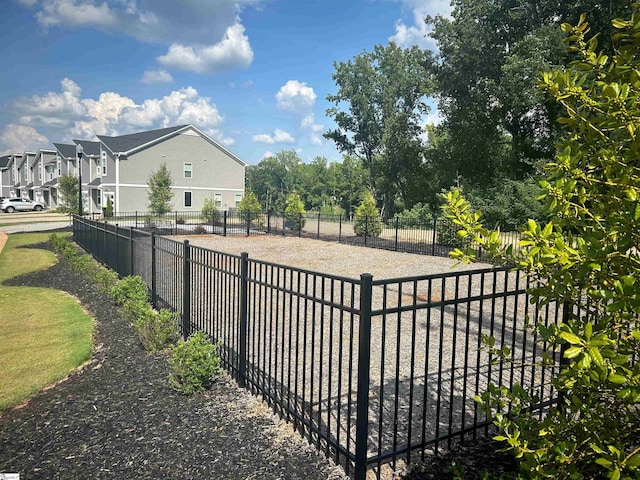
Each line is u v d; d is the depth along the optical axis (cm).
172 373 445
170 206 3328
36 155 5356
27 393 416
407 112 4066
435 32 2503
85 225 1491
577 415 285
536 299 202
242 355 420
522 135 2527
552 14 2089
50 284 998
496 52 2298
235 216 2975
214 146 3962
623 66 183
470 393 412
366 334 261
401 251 1559
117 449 313
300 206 2602
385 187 4191
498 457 295
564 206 188
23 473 287
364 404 263
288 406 344
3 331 623
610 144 189
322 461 295
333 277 293
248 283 422
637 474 152
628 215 162
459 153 2780
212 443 319
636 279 167
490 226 2030
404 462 292
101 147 3728
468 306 296
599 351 151
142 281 749
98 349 537
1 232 2308
